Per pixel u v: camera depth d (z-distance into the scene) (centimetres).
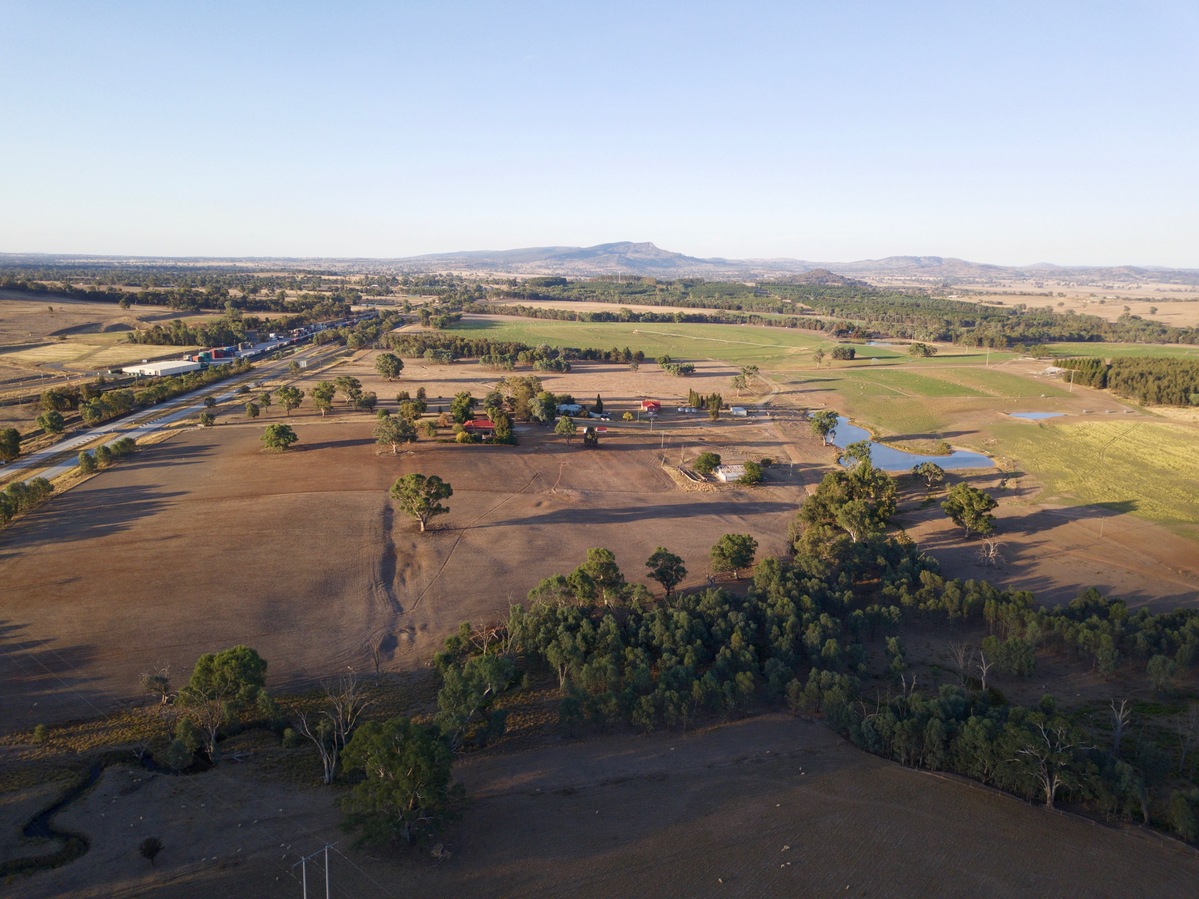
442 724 5531
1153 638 6994
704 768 5619
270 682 6525
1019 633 7400
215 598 7962
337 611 7862
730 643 7000
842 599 7875
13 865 4331
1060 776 5078
